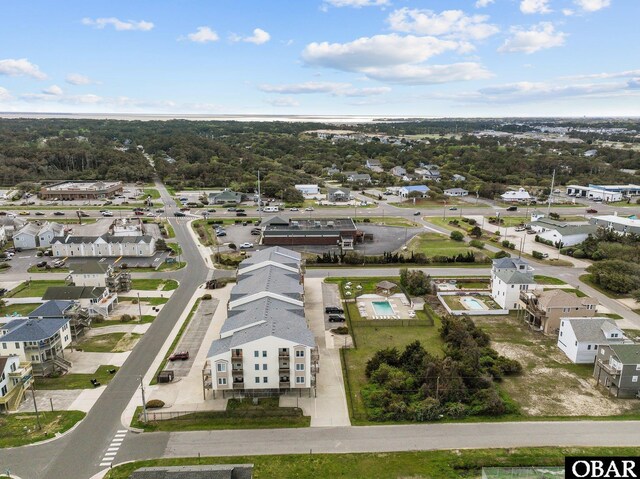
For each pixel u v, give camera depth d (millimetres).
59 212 186625
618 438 56188
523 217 183875
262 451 53531
